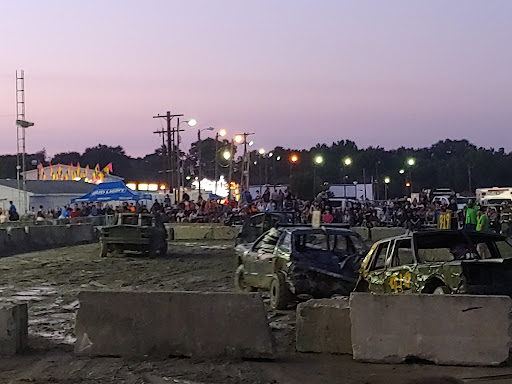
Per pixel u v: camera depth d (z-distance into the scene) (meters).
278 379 9.45
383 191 136.75
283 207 49.47
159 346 10.72
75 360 10.62
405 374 9.64
